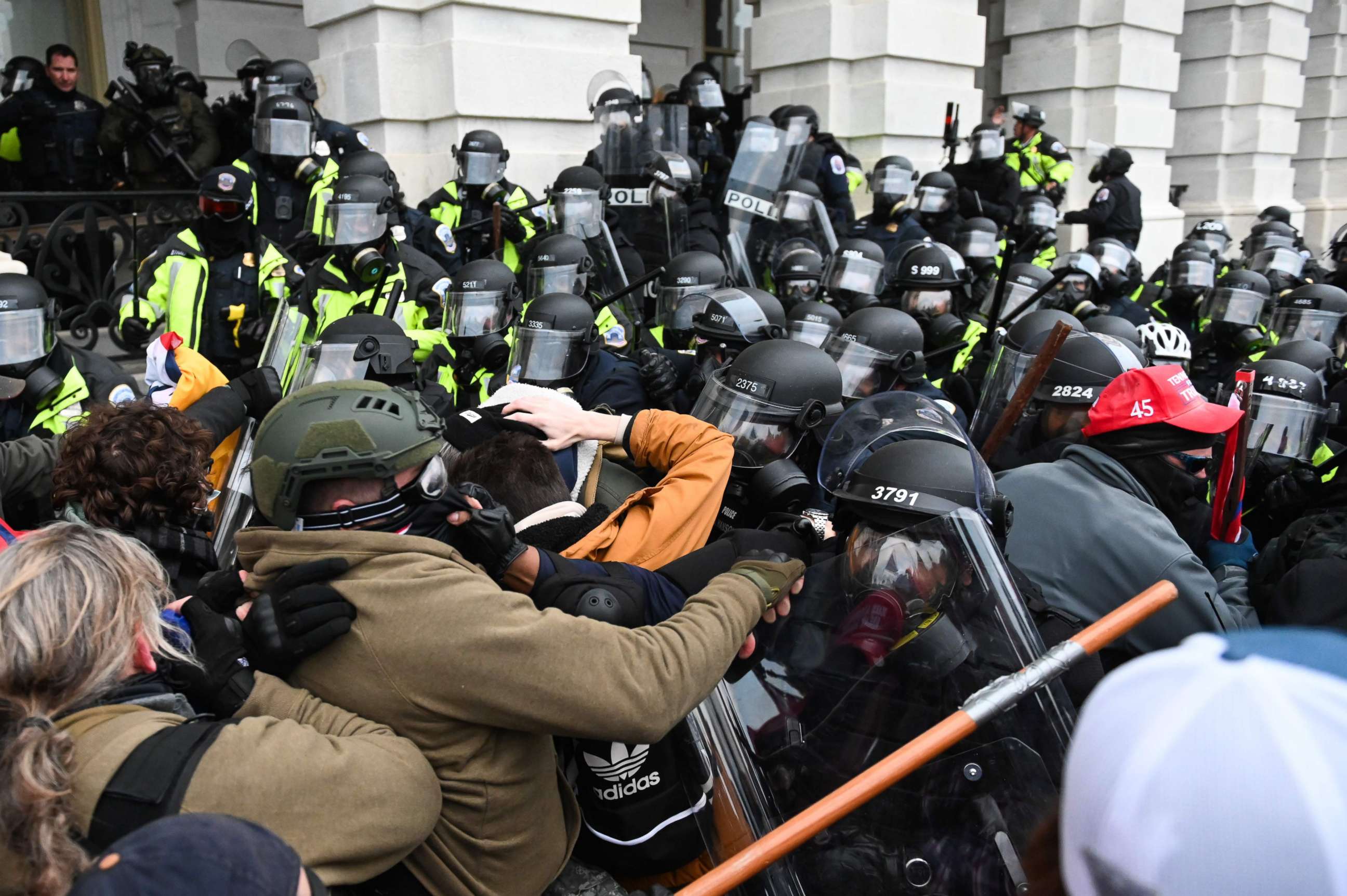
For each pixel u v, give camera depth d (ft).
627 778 5.14
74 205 17.71
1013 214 24.04
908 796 4.75
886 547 5.16
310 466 4.28
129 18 26.40
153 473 5.65
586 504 6.86
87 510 5.65
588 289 14.19
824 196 21.79
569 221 15.64
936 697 4.99
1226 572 7.57
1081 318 14.88
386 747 4.13
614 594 4.90
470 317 12.01
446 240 17.13
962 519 5.04
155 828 2.67
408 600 4.23
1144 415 6.98
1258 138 42.32
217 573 5.64
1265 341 15.61
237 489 7.50
